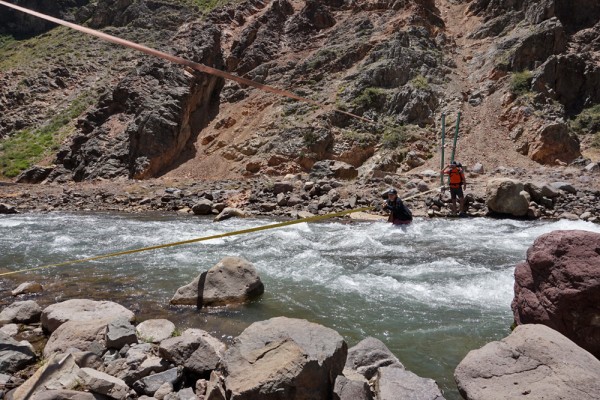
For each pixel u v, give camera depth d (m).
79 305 4.74
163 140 22.23
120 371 3.35
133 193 17.53
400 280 6.28
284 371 2.76
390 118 21.84
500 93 21.75
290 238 9.20
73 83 35.19
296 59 27.00
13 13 46.41
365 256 7.67
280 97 24.34
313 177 17.62
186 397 3.06
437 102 21.92
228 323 4.77
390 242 8.82
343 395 2.79
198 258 7.59
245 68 27.05
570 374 2.77
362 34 26.84
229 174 20.86
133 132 22.53
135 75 26.67
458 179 12.24
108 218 12.80
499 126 20.61
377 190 14.57
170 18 38.88
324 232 9.86
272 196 14.96
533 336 3.11
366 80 23.22
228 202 14.56
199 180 19.86
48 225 11.38
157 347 3.87
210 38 27.62
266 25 28.91
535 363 2.92
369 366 3.46
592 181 14.80
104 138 24.47
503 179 12.26
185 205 14.97
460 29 27.88
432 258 7.48
